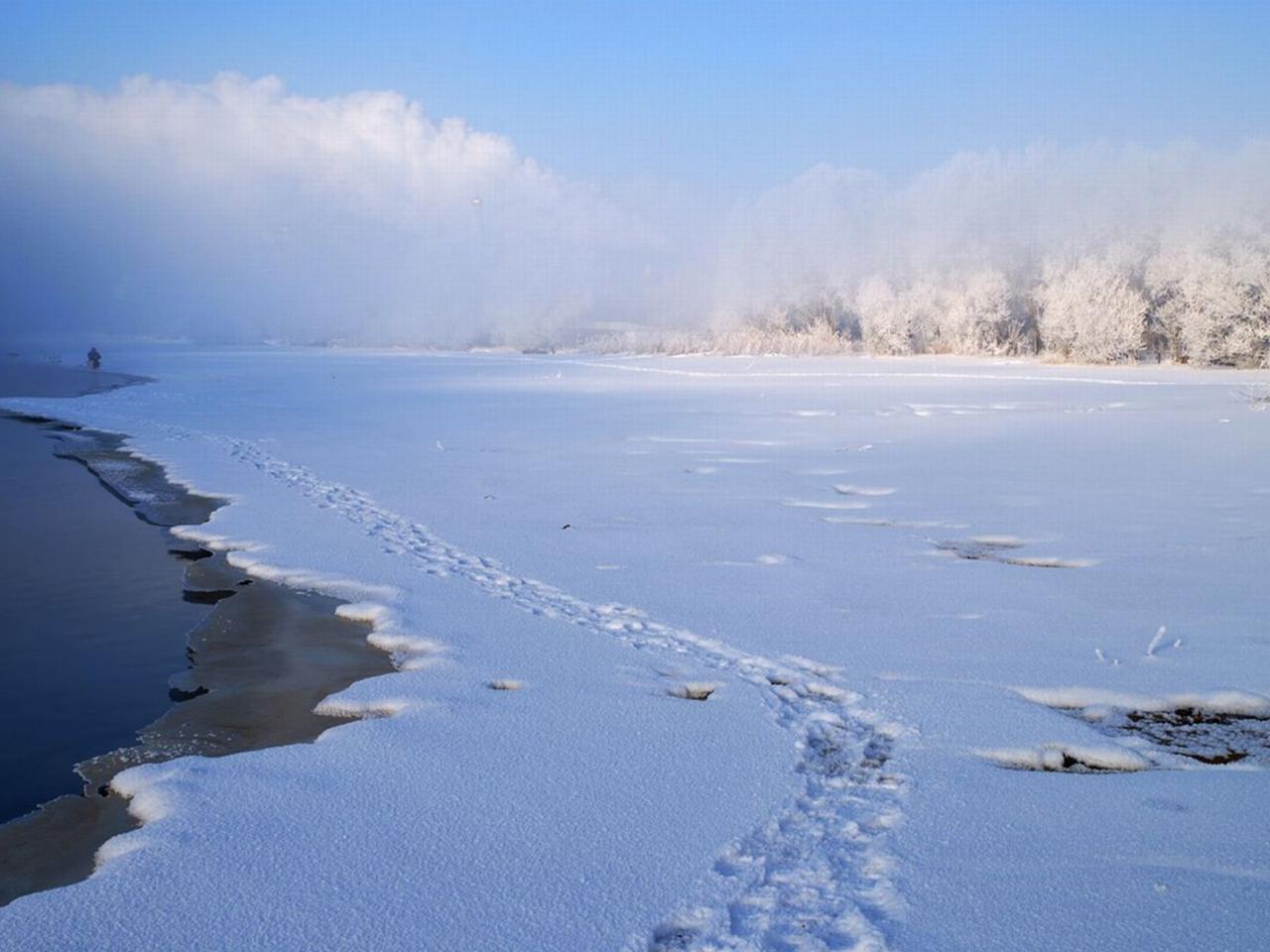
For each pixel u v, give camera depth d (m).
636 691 6.84
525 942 3.85
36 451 22.50
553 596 9.41
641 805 5.07
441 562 10.84
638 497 15.01
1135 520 12.63
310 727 6.51
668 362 70.75
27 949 3.85
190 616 9.74
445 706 6.57
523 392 40.41
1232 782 5.34
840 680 6.97
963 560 10.70
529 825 4.85
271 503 14.82
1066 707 6.53
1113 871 4.37
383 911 4.08
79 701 7.52
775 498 14.80
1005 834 4.73
